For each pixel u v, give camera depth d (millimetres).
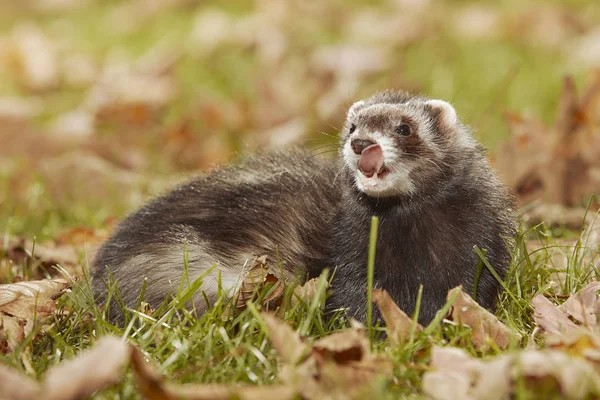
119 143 16125
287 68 19703
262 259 8641
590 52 19172
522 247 9188
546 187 12367
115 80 19734
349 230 9000
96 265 9727
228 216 9547
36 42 21547
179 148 16016
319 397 6430
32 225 12367
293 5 24484
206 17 24250
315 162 10539
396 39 21219
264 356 7328
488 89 17141
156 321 7934
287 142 15750
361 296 8773
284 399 6285
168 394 6223
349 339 6793
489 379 6301
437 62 19359
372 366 6715
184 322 7840
